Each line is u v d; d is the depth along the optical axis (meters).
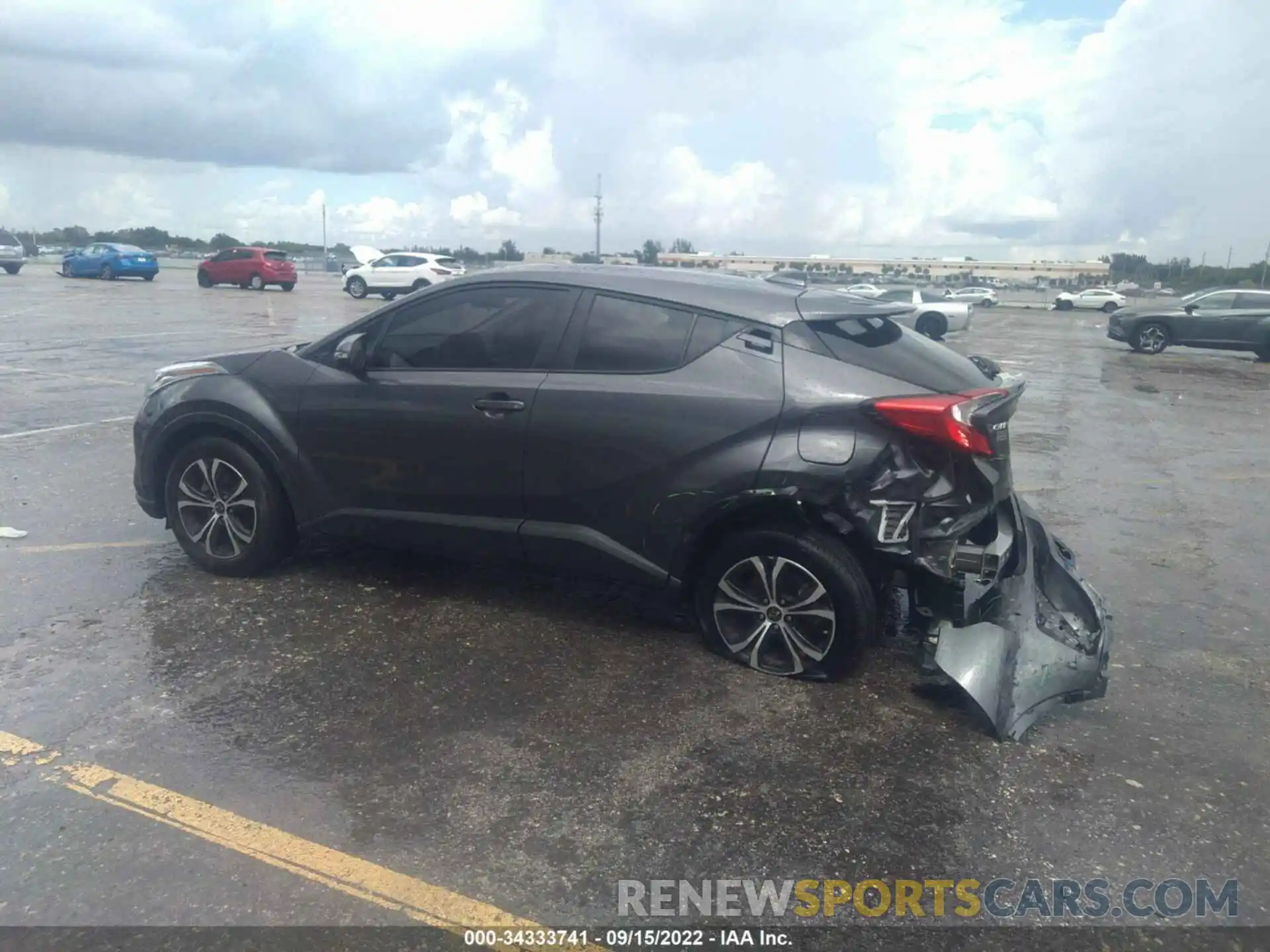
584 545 4.38
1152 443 10.65
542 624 4.72
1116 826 3.25
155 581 5.13
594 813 3.21
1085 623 4.08
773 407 3.96
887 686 4.18
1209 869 3.04
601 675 4.20
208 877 2.84
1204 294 22.98
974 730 3.84
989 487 3.89
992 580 3.99
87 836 3.00
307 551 5.63
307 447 4.84
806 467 3.86
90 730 3.61
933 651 3.96
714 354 4.13
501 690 4.04
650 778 3.43
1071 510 7.52
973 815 3.28
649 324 4.29
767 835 3.14
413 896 2.79
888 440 3.80
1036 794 3.42
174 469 5.15
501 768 3.46
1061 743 3.78
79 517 6.28
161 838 3.00
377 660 4.28
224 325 20.56
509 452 4.41
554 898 2.81
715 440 4.02
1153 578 5.86
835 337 4.07
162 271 56.09
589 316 4.38
